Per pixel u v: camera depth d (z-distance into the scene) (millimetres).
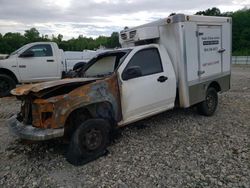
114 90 4730
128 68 4855
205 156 4328
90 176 3854
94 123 4383
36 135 3973
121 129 5891
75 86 4477
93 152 4398
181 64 5746
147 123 6320
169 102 5762
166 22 5781
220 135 5328
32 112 4273
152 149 4719
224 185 3430
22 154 4766
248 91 10766
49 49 10375
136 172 3889
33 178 3869
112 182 3648
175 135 5430
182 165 4039
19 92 4246
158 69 5516
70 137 4555
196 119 6566
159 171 3889
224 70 7336
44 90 4156
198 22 6117
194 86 6141
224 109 7586
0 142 5402
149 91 5250
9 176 3955
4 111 8008
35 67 10062
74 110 4367
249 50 59062
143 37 5754
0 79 9609
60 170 4090
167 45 5891
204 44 6383
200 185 3459
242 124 6043
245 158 4199
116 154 4555
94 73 5781
